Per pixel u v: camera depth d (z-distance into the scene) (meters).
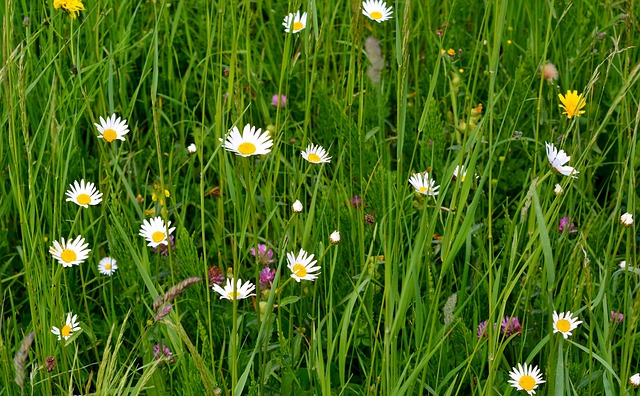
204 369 1.62
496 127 2.17
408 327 1.91
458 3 2.28
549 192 1.89
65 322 1.82
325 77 2.24
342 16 2.41
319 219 1.92
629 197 1.76
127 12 2.34
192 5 2.41
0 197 2.07
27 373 1.86
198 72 2.27
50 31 2.10
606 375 1.76
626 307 1.80
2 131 2.07
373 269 1.80
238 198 1.95
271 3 2.39
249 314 1.92
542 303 1.87
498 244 1.97
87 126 2.23
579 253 1.80
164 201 1.79
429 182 1.92
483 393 1.73
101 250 2.06
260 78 2.27
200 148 1.82
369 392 1.75
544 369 1.88
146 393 1.83
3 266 2.04
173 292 1.58
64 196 2.04
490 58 1.84
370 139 2.08
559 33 2.26
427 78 2.27
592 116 2.20
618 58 2.22
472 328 1.91
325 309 1.90
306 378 1.87
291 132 2.20
